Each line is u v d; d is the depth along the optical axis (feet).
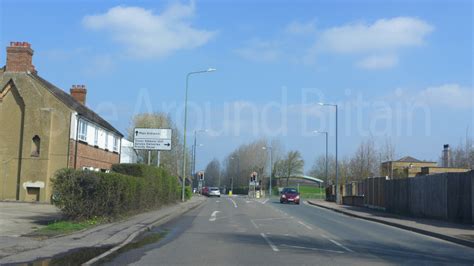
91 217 67.26
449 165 194.80
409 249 51.55
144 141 141.49
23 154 117.19
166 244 51.31
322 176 371.15
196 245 50.55
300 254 44.83
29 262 37.11
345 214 115.44
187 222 82.02
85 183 65.46
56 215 77.82
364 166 198.80
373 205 131.03
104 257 40.91
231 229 69.67
